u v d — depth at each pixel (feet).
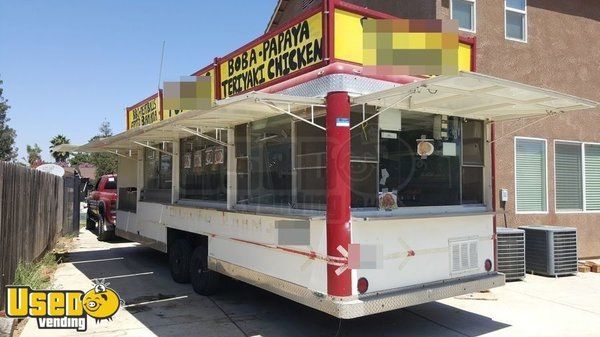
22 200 24.41
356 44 18.30
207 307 22.40
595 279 29.17
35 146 222.48
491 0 32.81
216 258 22.90
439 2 30.35
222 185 23.39
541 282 28.30
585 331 19.22
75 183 55.31
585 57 37.09
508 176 32.89
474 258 20.12
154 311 21.71
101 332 18.63
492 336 18.60
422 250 18.21
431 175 19.56
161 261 35.47
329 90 16.67
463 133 20.93
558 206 35.22
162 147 31.12
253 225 19.94
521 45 33.88
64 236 49.16
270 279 18.80
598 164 37.37
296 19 19.69
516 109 19.43
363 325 19.88
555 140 35.04
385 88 17.87
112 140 30.25
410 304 17.06
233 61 24.67
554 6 35.83
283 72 20.57
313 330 19.17
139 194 34.32
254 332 18.85
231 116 19.85
